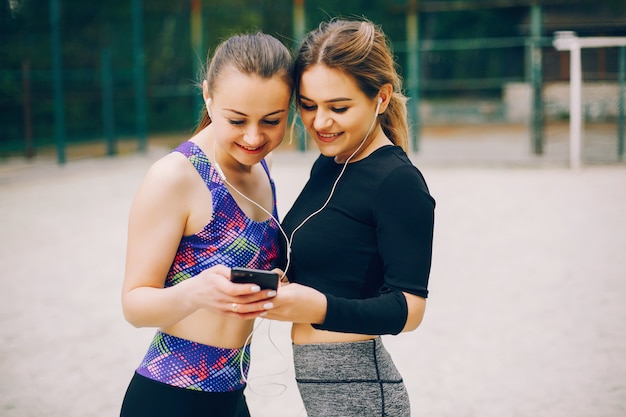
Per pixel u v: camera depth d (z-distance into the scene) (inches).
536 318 201.6
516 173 522.6
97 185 512.1
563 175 502.6
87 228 350.9
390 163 73.1
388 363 78.2
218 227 74.1
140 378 75.6
